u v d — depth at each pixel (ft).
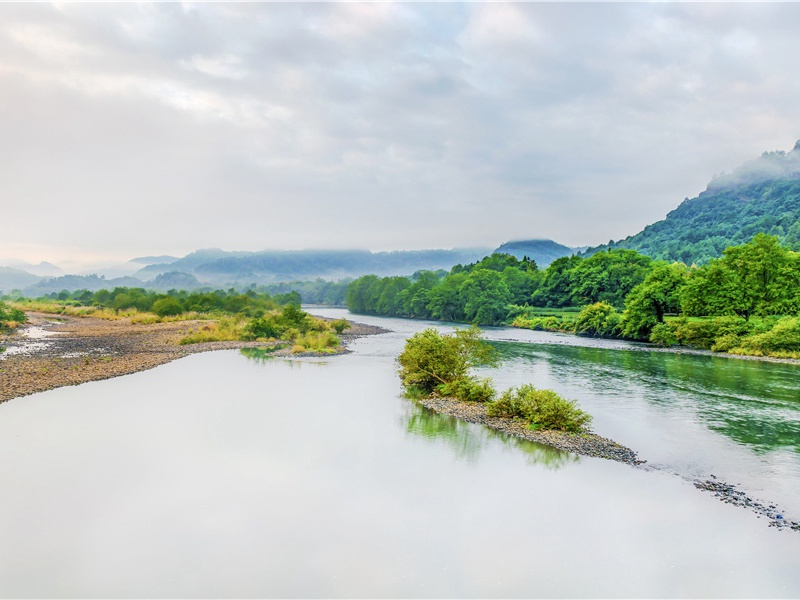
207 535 59.16
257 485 72.64
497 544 57.93
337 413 112.47
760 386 148.46
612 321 312.09
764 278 262.06
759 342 222.48
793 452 89.45
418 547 57.06
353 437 95.20
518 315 442.50
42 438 91.40
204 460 81.92
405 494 70.49
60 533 59.26
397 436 96.37
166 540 57.93
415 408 118.21
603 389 142.92
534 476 77.61
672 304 290.15
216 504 66.69
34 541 57.57
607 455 87.45
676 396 134.31
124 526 61.00
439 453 87.15
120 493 69.46
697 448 91.45
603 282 433.07
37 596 47.91
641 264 460.96
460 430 101.09
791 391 141.28
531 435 98.17
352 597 48.24
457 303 483.51
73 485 71.82
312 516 63.87
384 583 50.49
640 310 288.92
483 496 70.23
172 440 91.30
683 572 52.70
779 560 54.95
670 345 261.85
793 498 70.59
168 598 47.75
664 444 93.66
